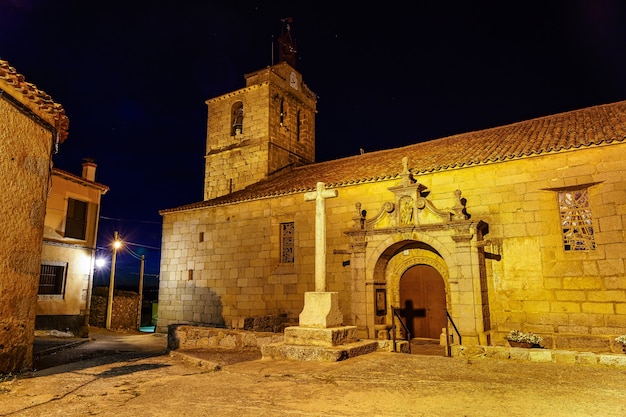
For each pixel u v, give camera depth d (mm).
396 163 15562
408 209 12969
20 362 7258
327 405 4680
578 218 11188
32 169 7727
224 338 10875
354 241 13703
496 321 11594
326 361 7457
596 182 10867
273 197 16609
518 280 11500
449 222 11977
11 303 7105
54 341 14750
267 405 4734
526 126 15562
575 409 4402
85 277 19219
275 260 16266
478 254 11656
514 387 5391
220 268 17641
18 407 4891
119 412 4605
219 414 4434
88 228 19641
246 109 23562
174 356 9703
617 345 9461
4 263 6984
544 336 10602
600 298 10422
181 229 19188
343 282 14406
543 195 11594
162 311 18906
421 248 13789
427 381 5793
